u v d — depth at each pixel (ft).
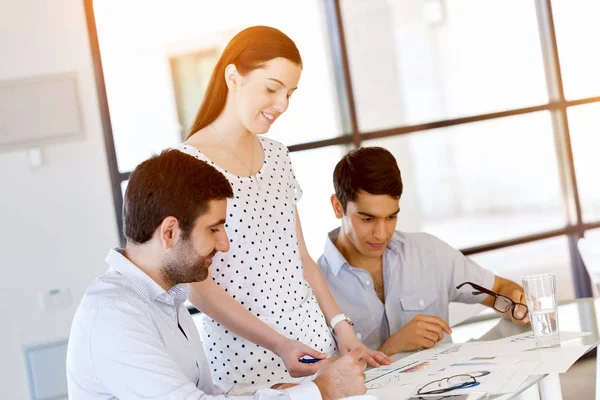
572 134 14.85
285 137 13.41
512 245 14.61
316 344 6.80
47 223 12.02
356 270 8.42
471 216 14.49
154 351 4.98
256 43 6.44
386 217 8.00
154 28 12.53
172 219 5.20
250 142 6.86
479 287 7.66
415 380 5.57
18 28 11.91
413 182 14.16
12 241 11.89
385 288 8.55
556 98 14.71
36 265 11.98
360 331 8.45
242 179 6.68
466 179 14.43
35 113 11.96
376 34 13.78
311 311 6.86
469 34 14.32
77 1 12.16
